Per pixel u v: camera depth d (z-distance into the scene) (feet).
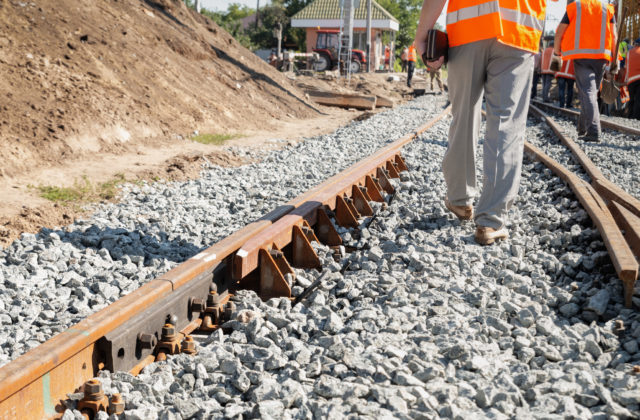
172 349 9.52
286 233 13.74
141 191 22.20
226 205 21.20
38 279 13.15
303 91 66.54
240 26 191.62
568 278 12.42
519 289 11.88
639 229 13.66
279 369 9.11
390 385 8.31
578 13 33.12
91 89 30.68
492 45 13.97
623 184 23.32
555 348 9.20
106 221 17.95
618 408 7.32
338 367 8.74
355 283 12.57
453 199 16.58
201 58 49.55
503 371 8.68
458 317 10.50
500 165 14.48
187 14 56.75
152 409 7.84
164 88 37.99
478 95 14.89
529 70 14.34
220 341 10.03
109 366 8.59
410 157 28.91
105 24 39.60
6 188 20.38
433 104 73.77
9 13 31.68
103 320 8.52
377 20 185.26
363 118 54.60
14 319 11.34
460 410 7.47
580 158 26.96
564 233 14.79
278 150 34.24
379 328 10.37
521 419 7.22
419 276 12.81
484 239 14.76
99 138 27.73
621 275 10.63
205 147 32.48
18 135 23.90
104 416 7.64
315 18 186.19
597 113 34.30
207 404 8.07
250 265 11.97
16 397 7.11
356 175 19.69
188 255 15.74
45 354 7.55
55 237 15.78
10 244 15.60
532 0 13.92
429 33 14.37
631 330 9.78
